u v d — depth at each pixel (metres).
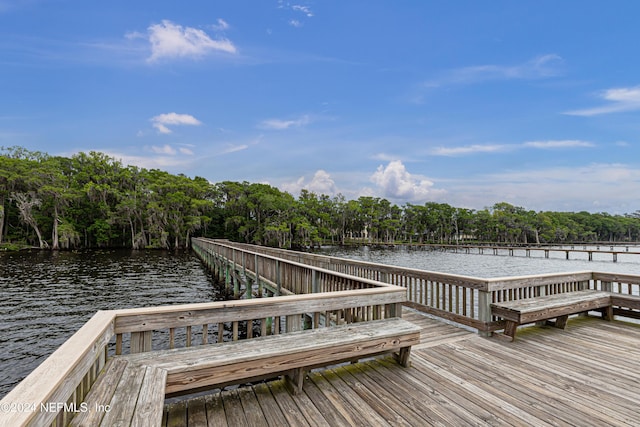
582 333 4.72
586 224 99.50
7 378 6.40
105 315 2.47
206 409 2.61
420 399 2.82
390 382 3.14
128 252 37.09
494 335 4.52
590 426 2.46
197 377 2.40
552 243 83.19
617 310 5.36
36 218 37.81
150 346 2.66
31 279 17.64
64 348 1.85
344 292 3.49
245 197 57.19
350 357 3.02
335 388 3.01
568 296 5.12
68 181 43.19
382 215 83.19
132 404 1.85
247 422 2.44
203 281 18.16
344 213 75.56
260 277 9.48
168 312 2.69
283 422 2.45
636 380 3.23
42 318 10.36
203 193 53.31
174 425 2.38
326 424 2.43
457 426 2.43
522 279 4.93
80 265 24.08
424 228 84.75
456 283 4.98
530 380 3.21
